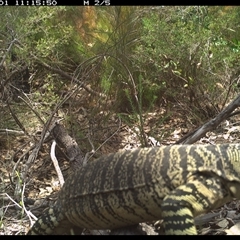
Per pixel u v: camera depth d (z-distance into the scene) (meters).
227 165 0.69
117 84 1.45
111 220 0.72
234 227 0.82
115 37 1.48
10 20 1.31
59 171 1.05
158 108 1.49
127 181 0.70
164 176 0.69
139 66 1.44
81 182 0.74
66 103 1.46
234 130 1.36
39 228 0.78
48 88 1.31
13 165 1.22
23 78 1.50
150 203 0.69
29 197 1.09
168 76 1.47
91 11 1.55
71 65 1.56
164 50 1.40
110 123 1.42
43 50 1.30
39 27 1.37
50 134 1.21
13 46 1.34
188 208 0.65
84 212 0.73
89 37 1.56
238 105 1.08
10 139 1.35
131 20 1.49
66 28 1.38
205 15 1.51
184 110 1.45
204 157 0.69
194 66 1.44
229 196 0.69
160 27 1.39
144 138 1.14
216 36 1.45
